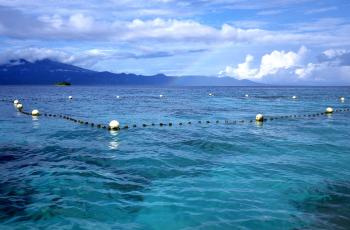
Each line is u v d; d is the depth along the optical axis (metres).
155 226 8.52
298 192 10.89
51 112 38.66
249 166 14.02
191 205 9.80
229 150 17.30
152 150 17.22
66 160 14.98
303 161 14.92
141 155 16.02
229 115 35.97
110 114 36.62
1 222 8.73
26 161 14.75
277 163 14.52
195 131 23.97
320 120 30.89
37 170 13.25
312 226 8.51
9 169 13.40
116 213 9.27
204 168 13.71
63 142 19.36
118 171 13.26
